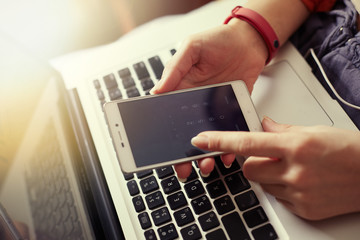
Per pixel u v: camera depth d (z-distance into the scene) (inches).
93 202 17.9
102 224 17.0
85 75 21.2
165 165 15.7
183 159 15.9
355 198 14.5
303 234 15.0
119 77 20.4
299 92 18.8
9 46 21.6
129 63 20.8
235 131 16.0
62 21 27.3
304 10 21.2
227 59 19.3
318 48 20.2
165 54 20.8
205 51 18.8
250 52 19.7
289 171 14.2
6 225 15.5
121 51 21.5
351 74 18.3
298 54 20.2
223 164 16.8
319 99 18.3
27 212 19.8
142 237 15.8
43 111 22.7
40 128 22.6
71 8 27.3
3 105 21.5
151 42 21.6
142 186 16.7
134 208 16.4
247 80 19.5
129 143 16.0
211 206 15.9
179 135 16.4
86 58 21.9
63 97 21.0
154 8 29.9
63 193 19.0
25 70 22.7
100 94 20.0
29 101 23.3
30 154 22.5
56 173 19.9
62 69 22.1
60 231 18.0
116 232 16.4
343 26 19.2
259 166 15.1
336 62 18.9
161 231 15.6
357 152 13.9
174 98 17.2
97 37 28.6
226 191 16.1
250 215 15.4
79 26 28.1
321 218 14.9
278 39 20.0
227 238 15.2
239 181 16.2
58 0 26.6
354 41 18.5
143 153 15.9
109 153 18.3
